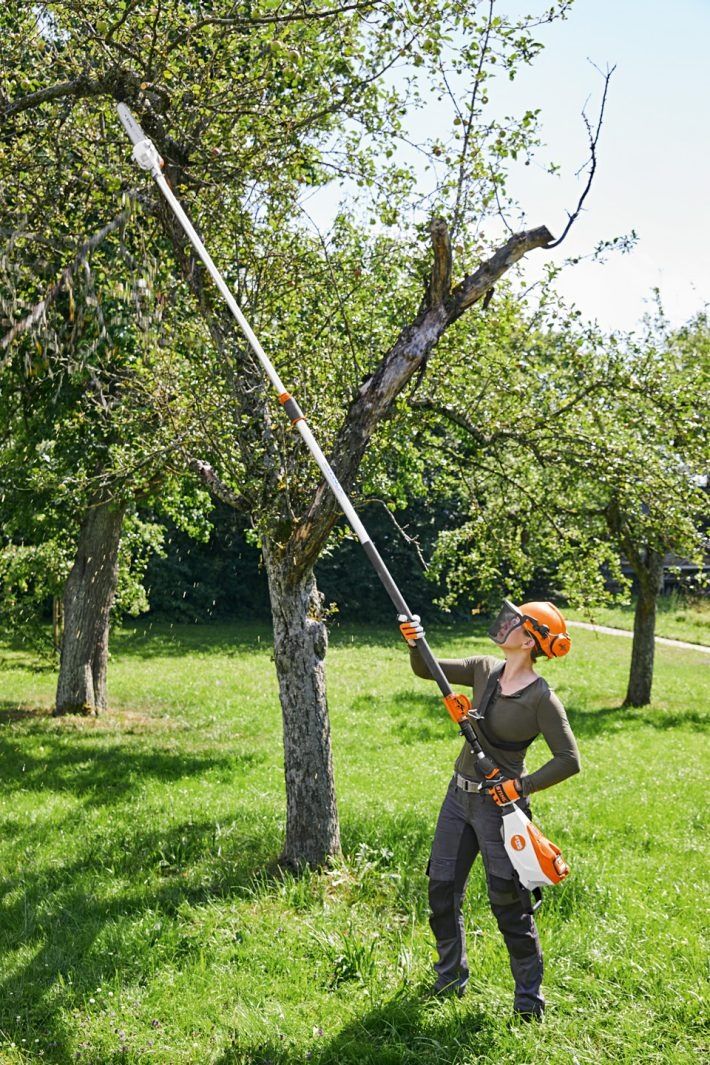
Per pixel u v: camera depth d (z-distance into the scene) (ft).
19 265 19.63
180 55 22.07
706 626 119.55
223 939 18.53
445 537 46.47
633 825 30.63
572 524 41.11
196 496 53.72
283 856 22.61
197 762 40.14
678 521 32.89
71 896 21.35
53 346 19.40
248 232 23.95
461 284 21.53
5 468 47.19
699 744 50.65
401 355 21.16
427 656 16.12
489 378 30.27
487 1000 15.79
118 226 20.56
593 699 68.39
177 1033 15.19
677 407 30.91
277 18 19.86
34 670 75.05
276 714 56.65
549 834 28.86
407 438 30.27
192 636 106.93
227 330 23.20
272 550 22.49
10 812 30.83
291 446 23.35
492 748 15.83
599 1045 14.61
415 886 21.30
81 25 22.80
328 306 25.59
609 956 17.62
